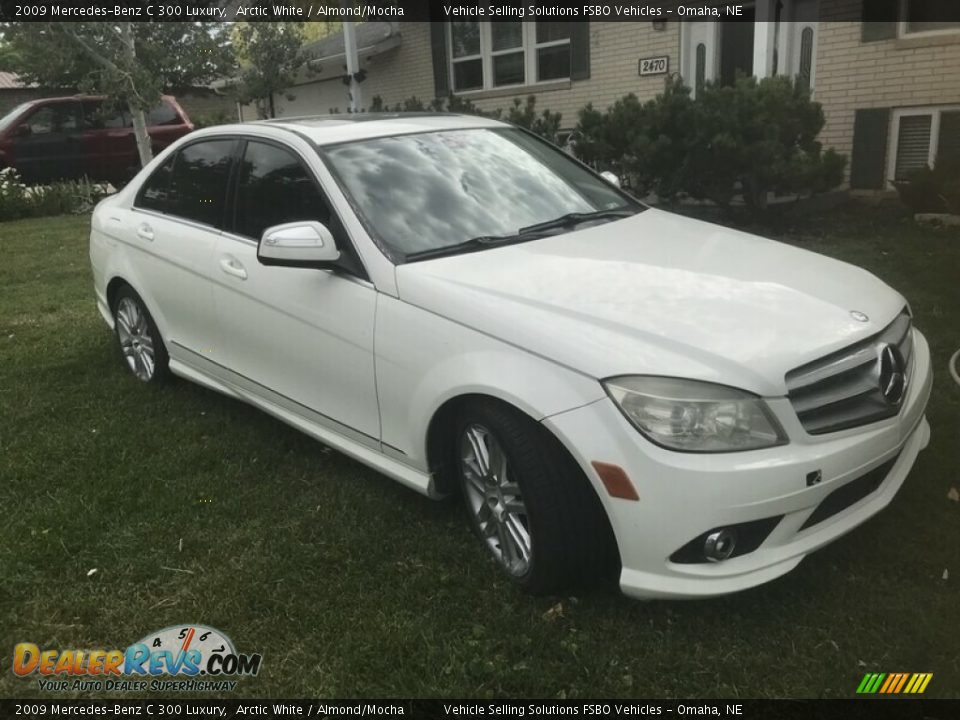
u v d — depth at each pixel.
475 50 14.55
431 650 2.73
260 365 4.00
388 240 3.40
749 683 2.54
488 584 3.07
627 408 2.57
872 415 2.73
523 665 2.64
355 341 3.36
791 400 2.59
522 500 2.86
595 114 9.02
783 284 3.04
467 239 3.51
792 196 9.54
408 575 3.15
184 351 4.62
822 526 2.71
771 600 2.88
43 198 14.24
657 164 8.45
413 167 3.81
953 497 3.39
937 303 5.65
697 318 2.76
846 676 2.53
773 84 8.10
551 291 2.97
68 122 16.34
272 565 3.24
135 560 3.32
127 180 17.09
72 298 7.62
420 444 3.20
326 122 4.17
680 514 2.53
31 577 3.23
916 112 9.40
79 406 4.93
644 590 2.64
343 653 2.76
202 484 3.91
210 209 4.30
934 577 2.92
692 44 11.43
